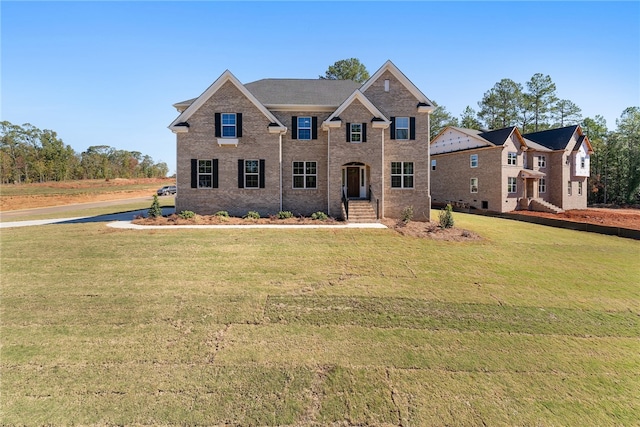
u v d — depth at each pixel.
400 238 14.80
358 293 8.45
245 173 20.48
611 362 5.70
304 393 4.69
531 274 10.50
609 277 10.45
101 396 4.52
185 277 9.36
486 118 57.31
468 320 7.12
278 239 14.17
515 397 4.75
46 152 86.44
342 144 20.20
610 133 49.31
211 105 20.16
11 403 4.37
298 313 7.23
